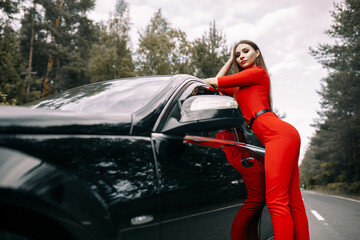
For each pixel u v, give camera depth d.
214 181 1.57
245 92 2.31
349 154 36.88
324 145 41.44
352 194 33.44
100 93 1.77
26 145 0.86
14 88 17.66
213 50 18.17
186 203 1.32
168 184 1.25
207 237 1.44
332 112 35.62
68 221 0.83
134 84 1.81
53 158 0.89
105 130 1.14
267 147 2.09
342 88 32.00
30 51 32.69
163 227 1.17
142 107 1.45
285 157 2.01
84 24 36.19
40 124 0.94
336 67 31.97
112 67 27.55
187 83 1.85
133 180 1.09
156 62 25.80
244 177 1.89
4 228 0.74
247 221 1.86
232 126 1.49
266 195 2.01
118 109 1.49
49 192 0.81
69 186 0.87
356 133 35.72
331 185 45.84
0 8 18.08
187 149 1.49
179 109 1.57
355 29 30.30
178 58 27.03
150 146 1.27
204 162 1.57
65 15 33.97
